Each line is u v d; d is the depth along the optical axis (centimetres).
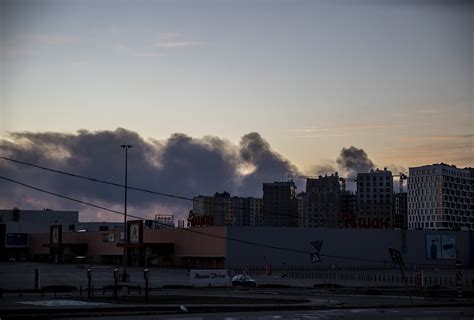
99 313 3362
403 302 4556
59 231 15875
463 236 13012
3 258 18300
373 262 12094
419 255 12500
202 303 4081
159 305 3809
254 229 11144
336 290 6075
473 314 3481
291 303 4209
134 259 13100
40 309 3472
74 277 8481
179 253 11931
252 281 6544
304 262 11462
